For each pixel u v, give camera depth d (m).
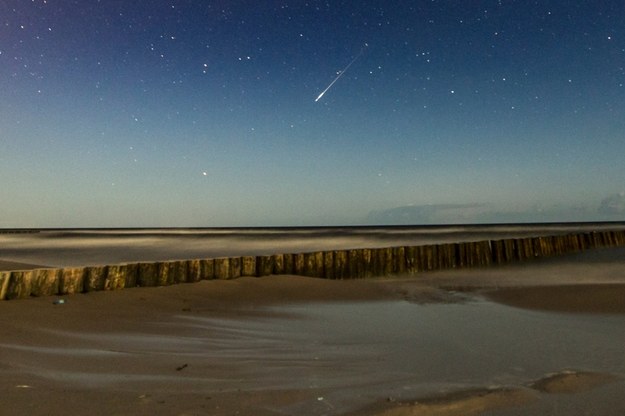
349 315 6.61
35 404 2.26
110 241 43.91
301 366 3.61
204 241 41.69
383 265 12.31
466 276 12.20
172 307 6.41
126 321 5.33
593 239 19.53
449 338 4.99
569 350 4.38
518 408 2.52
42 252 26.75
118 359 3.51
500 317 6.50
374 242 34.12
